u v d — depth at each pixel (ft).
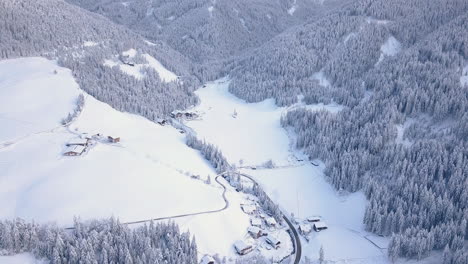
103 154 503.20
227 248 401.49
